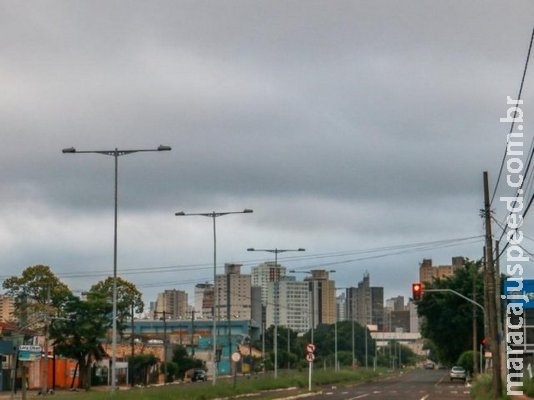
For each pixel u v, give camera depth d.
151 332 162.12
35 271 95.62
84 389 89.19
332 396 61.62
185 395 53.09
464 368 103.31
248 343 146.75
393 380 109.12
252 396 61.66
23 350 49.78
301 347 159.62
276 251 80.75
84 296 96.56
